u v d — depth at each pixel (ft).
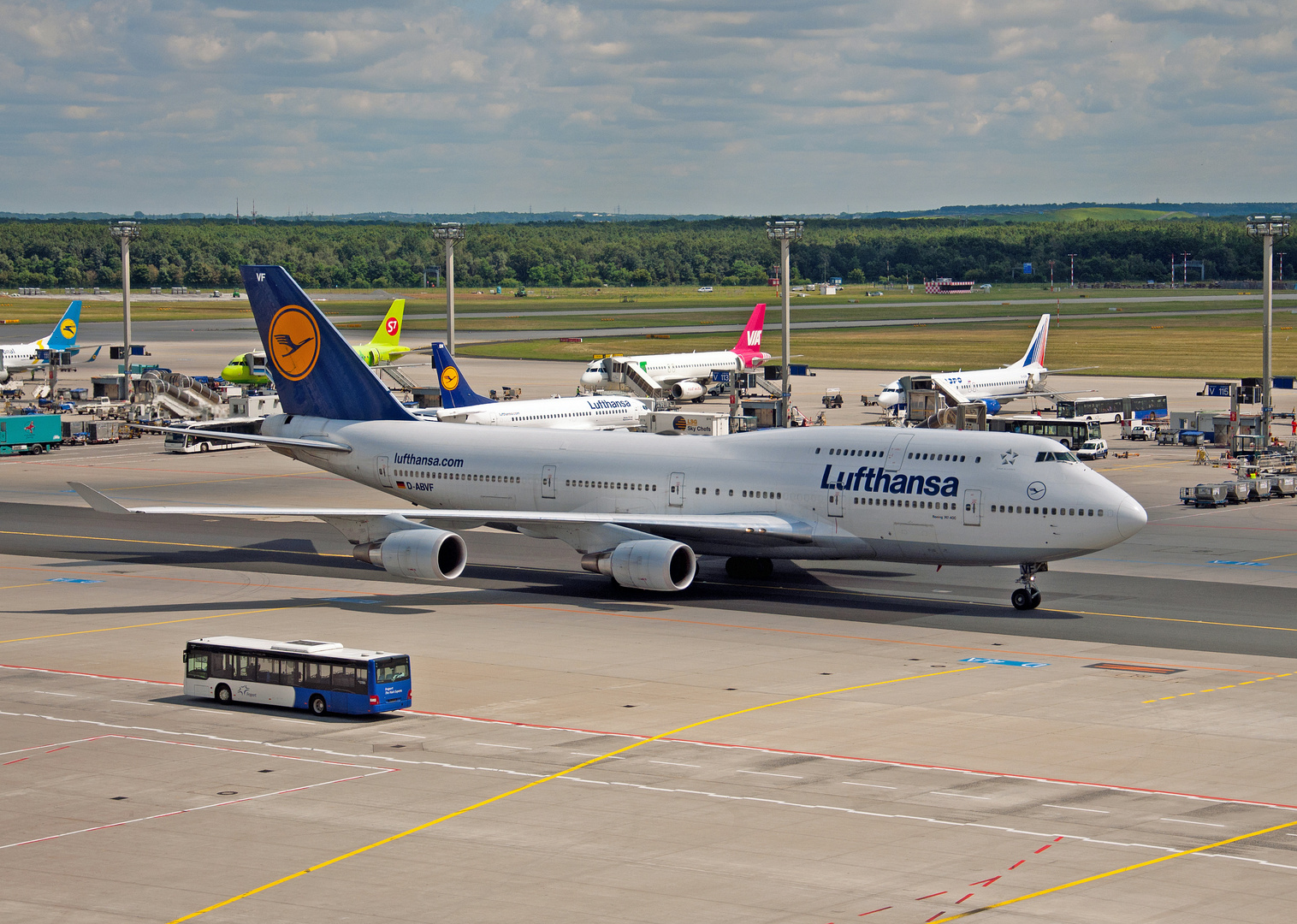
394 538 457.27
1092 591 477.36
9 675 366.84
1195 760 291.17
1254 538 587.27
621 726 318.24
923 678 360.89
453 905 216.33
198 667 342.64
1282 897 218.38
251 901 218.59
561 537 478.59
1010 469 430.61
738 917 210.79
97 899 219.82
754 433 488.44
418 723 320.91
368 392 559.79
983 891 221.25
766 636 411.95
